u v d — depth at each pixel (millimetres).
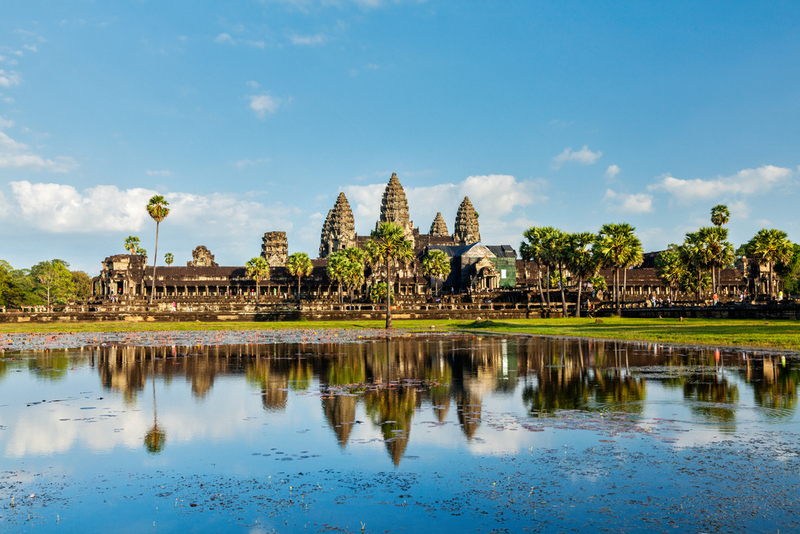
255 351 48312
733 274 181500
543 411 22531
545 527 11961
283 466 16125
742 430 18938
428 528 12031
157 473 15672
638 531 11688
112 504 13570
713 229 111438
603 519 12289
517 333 70812
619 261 103125
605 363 36719
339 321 98312
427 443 18141
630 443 17625
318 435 19297
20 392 27859
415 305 120875
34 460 16844
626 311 103562
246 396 26469
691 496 13375
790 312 80125
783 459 15828
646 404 23344
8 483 15016
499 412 22500
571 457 16375
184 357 43562
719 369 32812
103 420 21719
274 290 184750
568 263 109438
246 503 13562
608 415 21500
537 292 144000
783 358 37844
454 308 117188
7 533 12062
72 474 15648
